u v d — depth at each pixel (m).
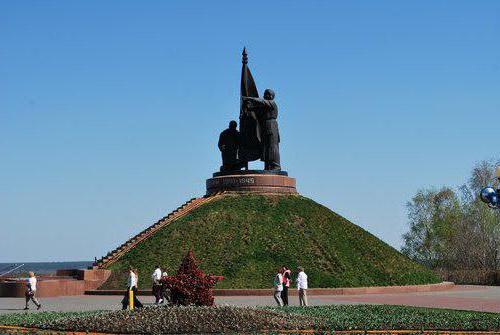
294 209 60.41
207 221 58.09
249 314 26.72
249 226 57.19
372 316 29.22
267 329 24.91
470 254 89.12
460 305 38.47
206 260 52.94
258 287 49.12
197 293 29.77
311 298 45.62
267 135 62.34
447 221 96.12
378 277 53.44
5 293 48.88
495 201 31.19
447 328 25.47
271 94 62.16
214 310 26.92
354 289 49.81
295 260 53.06
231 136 63.91
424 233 100.12
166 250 54.84
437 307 36.88
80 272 52.12
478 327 25.53
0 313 33.56
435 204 99.38
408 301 42.03
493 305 38.41
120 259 55.19
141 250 55.84
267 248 54.44
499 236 88.12
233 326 25.05
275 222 58.00
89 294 50.78
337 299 44.47
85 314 29.52
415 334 23.78
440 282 57.81
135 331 24.42
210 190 64.12
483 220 88.75
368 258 56.06
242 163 63.44
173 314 26.31
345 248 56.34
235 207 59.97
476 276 70.62
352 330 24.92
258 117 62.62
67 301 44.22
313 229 57.91
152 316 26.20
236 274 50.81
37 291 48.62
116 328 24.83
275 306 35.72
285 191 62.97
